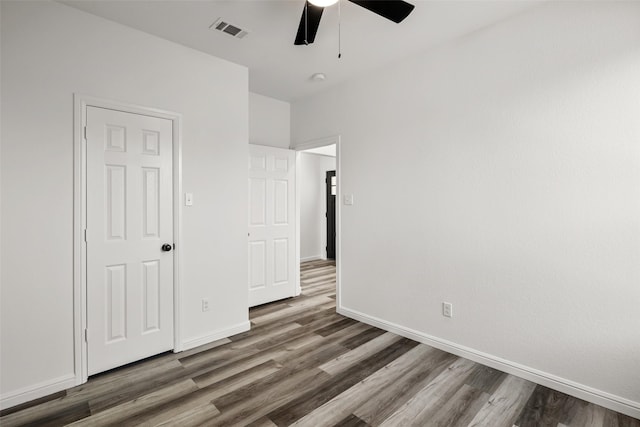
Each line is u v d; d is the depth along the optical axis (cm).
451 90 247
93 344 215
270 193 377
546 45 202
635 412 174
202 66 267
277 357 246
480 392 200
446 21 221
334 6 202
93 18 213
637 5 172
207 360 241
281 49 262
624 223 177
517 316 218
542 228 206
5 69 182
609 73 180
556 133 199
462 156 242
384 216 296
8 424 170
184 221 257
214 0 198
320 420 174
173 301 253
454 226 248
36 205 192
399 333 287
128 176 229
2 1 182
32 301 192
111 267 223
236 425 170
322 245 684
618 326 180
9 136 184
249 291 361
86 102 210
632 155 174
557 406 186
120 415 177
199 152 266
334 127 343
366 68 297
